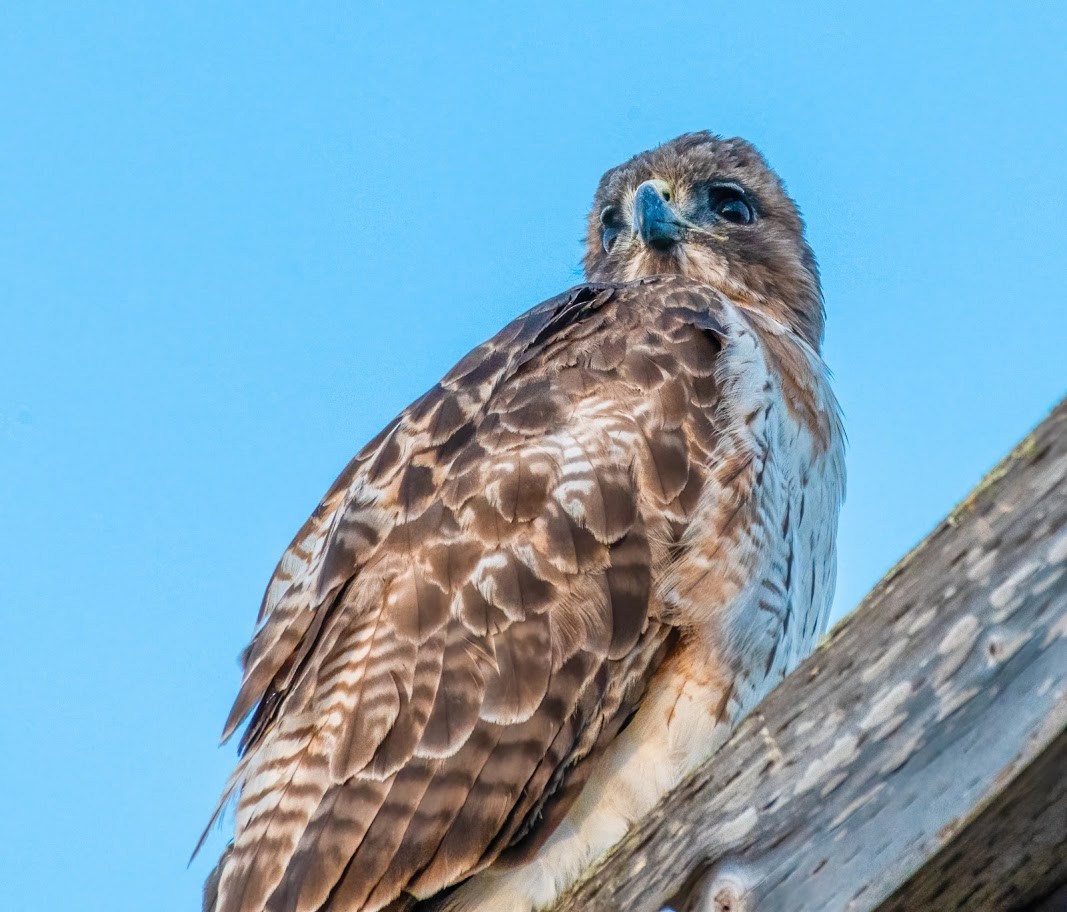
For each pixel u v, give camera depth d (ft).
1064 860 23.89
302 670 33.81
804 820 23.95
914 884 23.26
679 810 25.30
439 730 31.24
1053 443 23.00
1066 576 22.62
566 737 31.63
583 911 25.62
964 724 22.90
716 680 32.99
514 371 36.27
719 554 33.47
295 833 31.07
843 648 24.35
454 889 31.55
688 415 34.91
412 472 34.76
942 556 23.71
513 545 32.86
